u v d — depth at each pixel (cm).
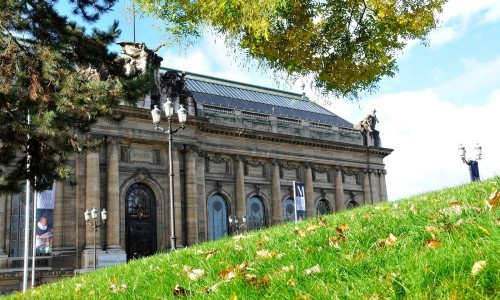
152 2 1827
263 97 10219
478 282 469
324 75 1925
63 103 2062
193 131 7169
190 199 6881
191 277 840
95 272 1623
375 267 624
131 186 6681
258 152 8375
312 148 9125
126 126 6525
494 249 534
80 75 2183
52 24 2117
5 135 2106
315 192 9081
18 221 5812
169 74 7181
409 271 540
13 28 2095
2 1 2005
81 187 6044
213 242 1505
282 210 8494
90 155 6091
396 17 1847
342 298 536
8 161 2200
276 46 1848
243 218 7825
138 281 966
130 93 2264
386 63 1931
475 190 1154
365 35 1861
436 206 1038
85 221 5966
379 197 9994
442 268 528
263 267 800
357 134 10038
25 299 1271
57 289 1320
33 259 4759
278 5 1609
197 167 7438
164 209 6800
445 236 690
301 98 11019
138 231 6600
